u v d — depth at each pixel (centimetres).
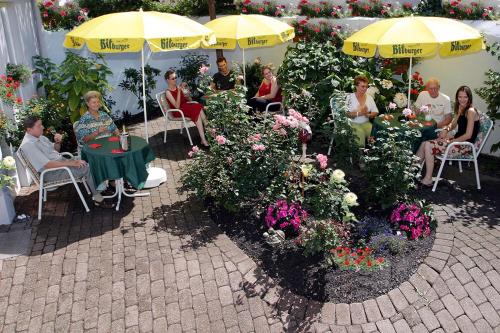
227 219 557
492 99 674
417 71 830
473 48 600
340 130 648
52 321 410
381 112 789
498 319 411
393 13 948
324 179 550
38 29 876
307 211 546
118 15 605
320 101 804
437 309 421
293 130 589
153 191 646
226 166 582
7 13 714
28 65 798
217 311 421
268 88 866
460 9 877
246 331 401
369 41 600
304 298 432
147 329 402
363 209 560
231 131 610
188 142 839
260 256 486
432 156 621
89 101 626
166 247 510
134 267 477
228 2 1138
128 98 994
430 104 686
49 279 461
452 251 488
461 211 572
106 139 626
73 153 769
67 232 543
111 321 410
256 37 742
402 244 485
